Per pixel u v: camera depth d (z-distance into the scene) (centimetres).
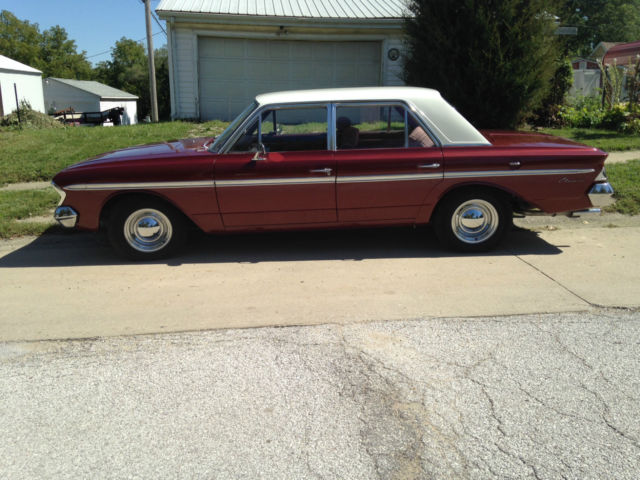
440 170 546
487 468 252
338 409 300
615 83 1412
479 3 945
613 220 686
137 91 6712
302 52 1534
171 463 260
